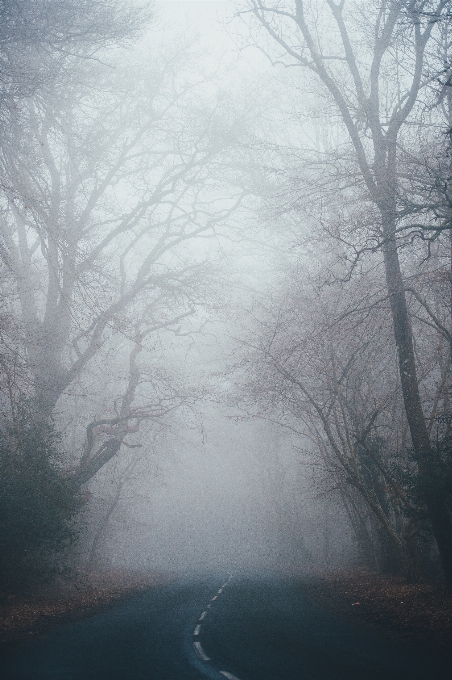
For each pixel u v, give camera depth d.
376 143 18.23
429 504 17.31
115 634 11.53
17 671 8.29
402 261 20.42
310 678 7.29
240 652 9.22
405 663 8.12
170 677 7.58
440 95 15.79
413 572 18.95
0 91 16.78
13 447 19.36
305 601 16.20
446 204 14.95
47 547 19.70
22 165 19.84
